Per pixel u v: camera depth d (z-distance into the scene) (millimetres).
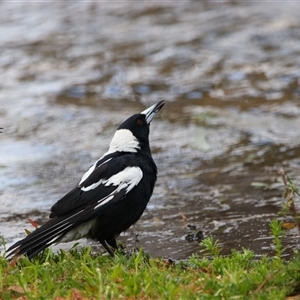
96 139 16453
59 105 18516
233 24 23719
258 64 20719
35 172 14727
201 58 21359
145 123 10352
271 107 17781
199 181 13812
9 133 17000
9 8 26453
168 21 24469
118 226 9688
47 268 8461
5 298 7711
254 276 7844
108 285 7824
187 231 11250
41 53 22500
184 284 7926
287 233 10758
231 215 11883
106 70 20953
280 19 23828
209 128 16641
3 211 12742
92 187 9508
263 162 14625
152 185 10102
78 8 26188
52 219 9227
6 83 20281
